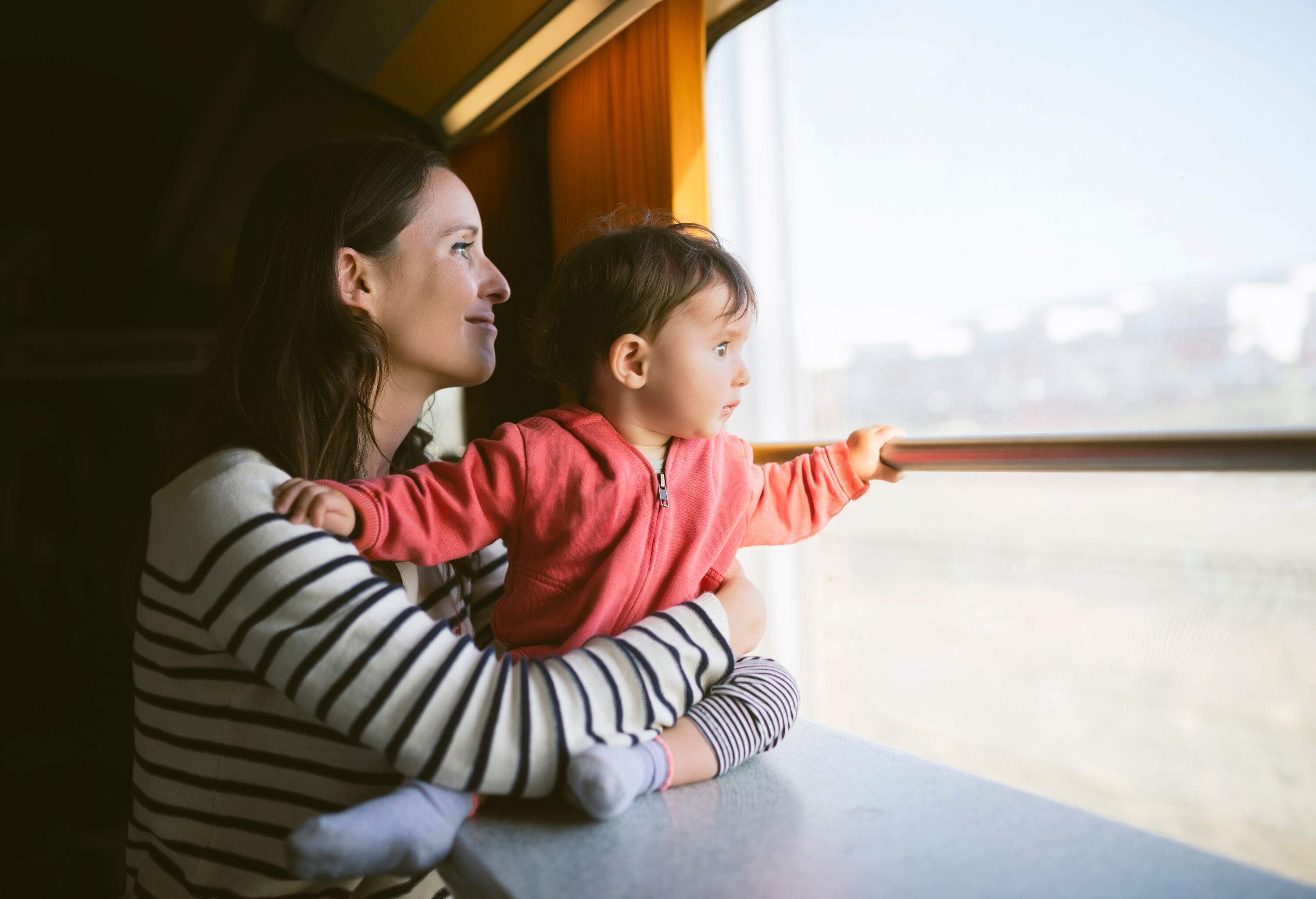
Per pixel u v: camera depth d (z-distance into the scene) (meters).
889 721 3.16
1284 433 0.59
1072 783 2.63
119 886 2.46
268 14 2.13
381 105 2.32
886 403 2.40
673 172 1.66
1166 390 2.05
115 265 5.25
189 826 0.75
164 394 5.07
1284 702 2.36
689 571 0.83
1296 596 1.89
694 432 0.85
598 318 0.86
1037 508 2.90
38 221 5.01
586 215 2.02
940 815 0.61
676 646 0.70
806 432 2.11
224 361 0.89
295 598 0.63
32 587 4.50
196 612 0.68
